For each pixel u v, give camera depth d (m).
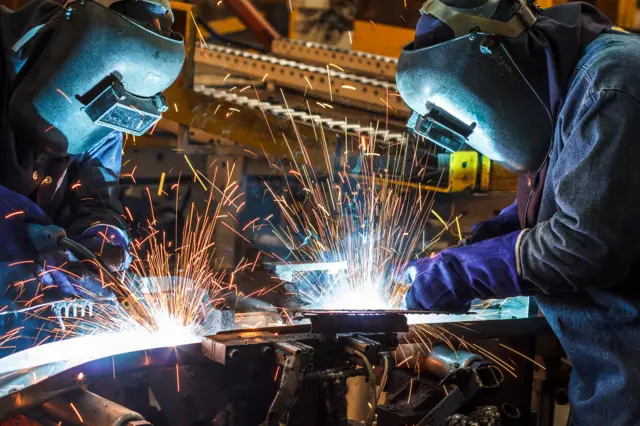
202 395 1.63
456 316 2.08
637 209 1.55
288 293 2.23
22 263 2.01
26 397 1.37
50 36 1.96
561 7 1.79
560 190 1.60
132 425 1.30
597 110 1.57
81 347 1.63
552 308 1.81
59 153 2.08
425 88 1.79
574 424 1.83
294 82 4.06
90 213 2.30
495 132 1.80
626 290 1.69
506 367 2.11
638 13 4.10
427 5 1.77
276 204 3.75
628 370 1.67
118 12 1.92
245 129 3.59
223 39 4.85
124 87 1.90
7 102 2.00
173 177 3.83
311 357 1.53
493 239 1.80
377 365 1.67
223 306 2.19
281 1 5.61
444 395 1.85
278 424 1.48
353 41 5.11
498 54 1.68
